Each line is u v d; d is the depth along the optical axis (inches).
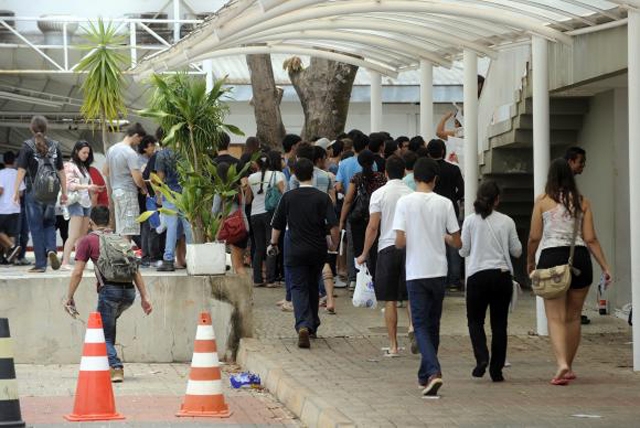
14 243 1031.6
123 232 902.4
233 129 874.1
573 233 626.2
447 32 893.2
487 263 631.2
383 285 717.3
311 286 784.3
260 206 1027.9
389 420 525.0
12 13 1422.2
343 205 880.9
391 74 1115.3
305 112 1322.6
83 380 587.8
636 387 617.6
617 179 913.5
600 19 768.9
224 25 702.5
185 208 831.7
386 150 921.5
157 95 855.1
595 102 959.0
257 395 670.5
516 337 808.9
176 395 669.3
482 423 518.6
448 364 703.1
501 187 1080.2
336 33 960.9
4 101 1605.6
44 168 869.2
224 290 815.7
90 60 1234.0
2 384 529.7
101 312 704.4
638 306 665.6
